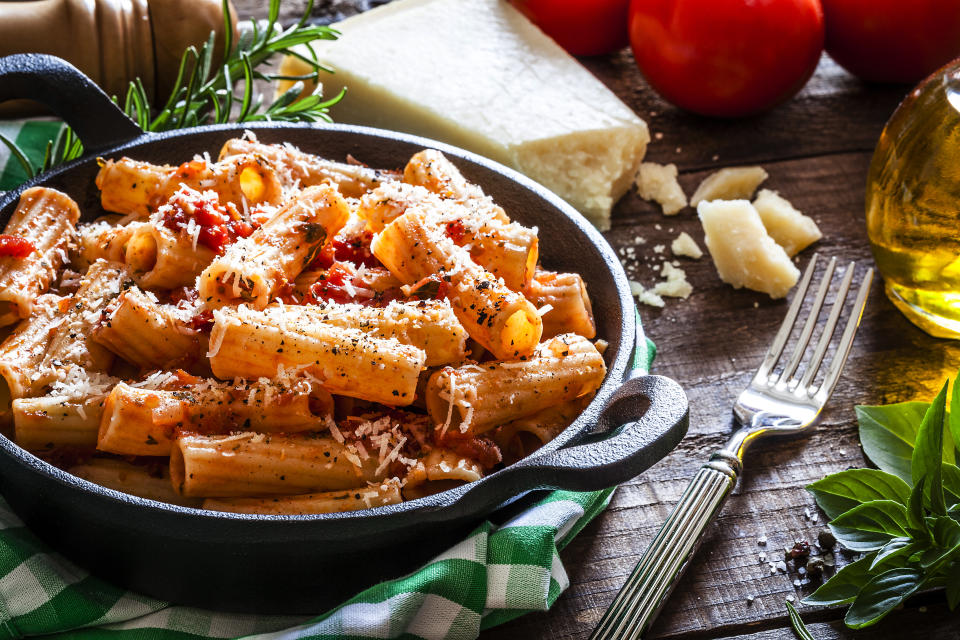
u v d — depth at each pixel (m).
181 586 0.44
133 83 0.56
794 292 0.58
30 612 0.44
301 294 0.48
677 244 0.59
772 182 0.62
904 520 0.46
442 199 0.50
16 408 0.44
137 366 0.47
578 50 0.68
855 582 0.46
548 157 0.60
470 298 0.46
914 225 0.53
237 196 0.49
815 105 0.67
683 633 0.46
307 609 0.44
